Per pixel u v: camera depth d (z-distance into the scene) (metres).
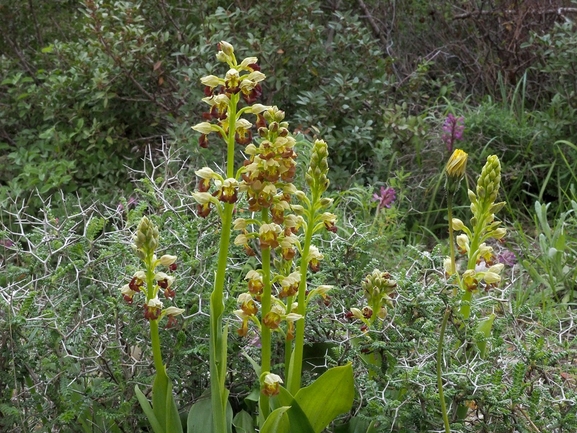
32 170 5.30
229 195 2.17
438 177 5.71
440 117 6.21
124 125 5.98
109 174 5.74
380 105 6.04
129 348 2.80
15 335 2.67
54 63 6.99
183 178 4.21
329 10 7.59
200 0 6.35
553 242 4.63
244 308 2.25
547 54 6.57
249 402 2.82
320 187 2.27
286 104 6.14
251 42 5.74
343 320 2.95
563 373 3.17
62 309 2.85
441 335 2.29
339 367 2.29
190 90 5.76
